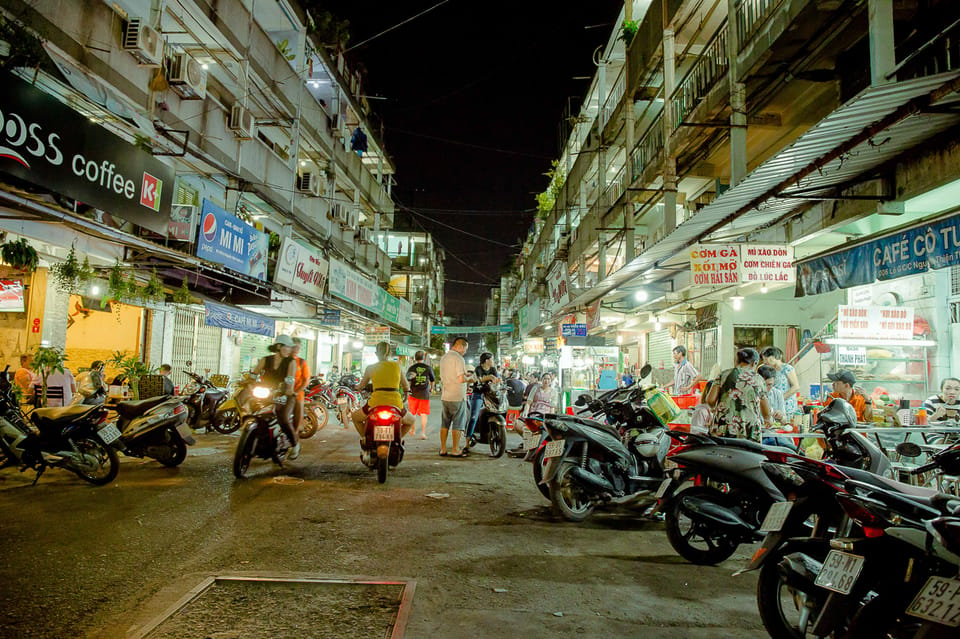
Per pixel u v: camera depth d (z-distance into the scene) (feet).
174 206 33.68
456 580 12.71
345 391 47.03
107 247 29.78
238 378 58.49
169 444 25.29
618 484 19.36
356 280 69.26
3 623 10.01
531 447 22.02
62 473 23.94
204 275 38.06
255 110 52.90
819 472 10.44
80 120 24.45
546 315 85.71
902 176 22.43
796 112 35.47
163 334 46.11
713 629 10.68
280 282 47.65
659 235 57.72
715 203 24.80
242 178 45.65
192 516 17.37
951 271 28.86
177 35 41.70
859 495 8.93
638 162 55.06
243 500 19.61
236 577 12.29
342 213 74.18
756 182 22.30
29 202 20.63
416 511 18.92
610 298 59.41
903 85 14.64
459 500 20.93
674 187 41.34
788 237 30.42
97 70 30.58
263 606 10.94
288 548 14.49
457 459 31.65
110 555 13.70
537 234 116.67
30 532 15.46
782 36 27.61
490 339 228.22
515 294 161.38
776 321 43.21
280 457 25.82
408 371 41.14
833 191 25.39
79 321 39.58
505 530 17.11
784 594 12.81
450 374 32.58
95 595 11.33
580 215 71.61
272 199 52.65
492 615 10.84
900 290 31.86
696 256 28.30
